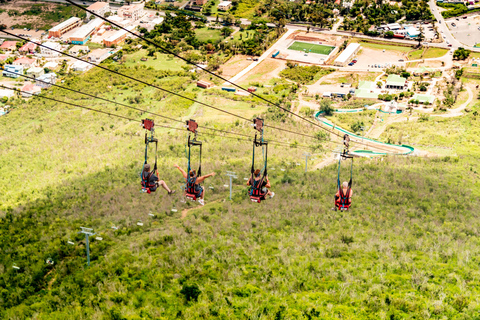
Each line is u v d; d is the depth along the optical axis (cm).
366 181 6956
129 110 14538
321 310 3023
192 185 2625
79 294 3838
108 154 10038
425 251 4259
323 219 5338
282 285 3519
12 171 9800
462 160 8862
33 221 6144
